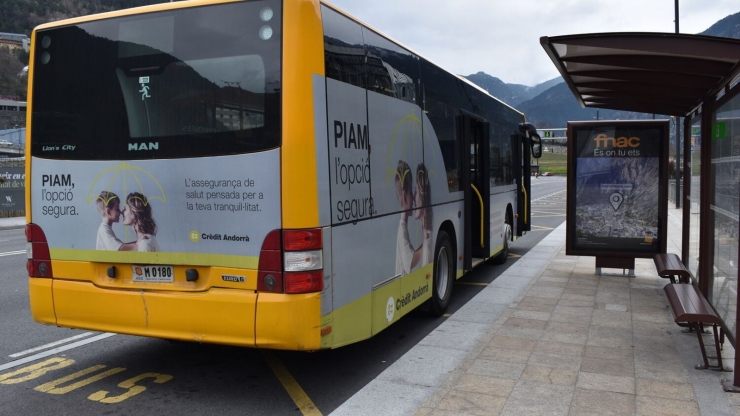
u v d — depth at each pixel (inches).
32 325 284.7
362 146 201.6
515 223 486.6
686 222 328.5
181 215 183.0
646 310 296.0
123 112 190.4
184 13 184.7
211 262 180.2
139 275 191.3
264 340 173.2
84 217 196.2
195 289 182.9
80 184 195.9
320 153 175.2
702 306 210.7
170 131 184.2
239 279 176.7
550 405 176.1
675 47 192.9
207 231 180.1
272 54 173.9
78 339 261.9
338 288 183.2
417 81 258.7
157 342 257.9
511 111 466.6
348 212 189.8
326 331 177.2
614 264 390.0
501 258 459.8
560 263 453.1
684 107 324.5
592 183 383.9
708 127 251.9
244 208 175.6
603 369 208.1
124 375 215.5
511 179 470.6
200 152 180.4
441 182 289.6
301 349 172.4
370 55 211.9
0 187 1122.7
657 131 371.2
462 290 366.6
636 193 377.1
